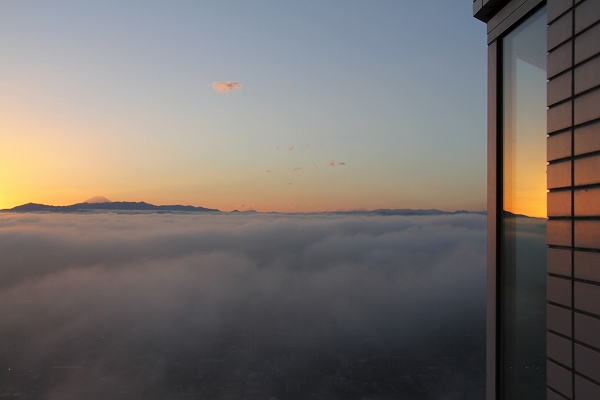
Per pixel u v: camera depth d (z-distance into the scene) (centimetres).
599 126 172
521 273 246
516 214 252
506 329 258
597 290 171
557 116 198
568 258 188
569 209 188
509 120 258
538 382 229
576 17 186
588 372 174
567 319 187
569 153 189
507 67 258
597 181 173
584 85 181
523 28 243
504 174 262
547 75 204
